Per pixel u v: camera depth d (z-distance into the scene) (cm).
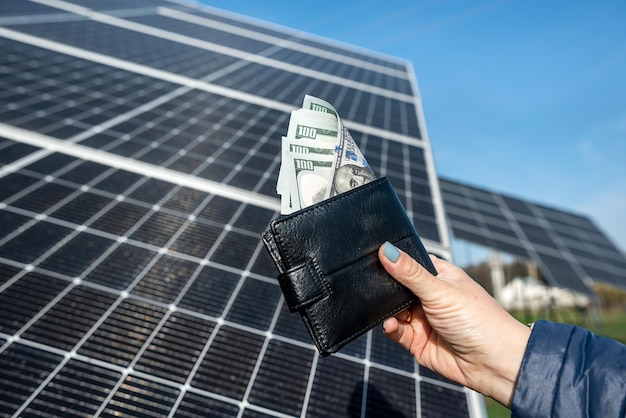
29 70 130
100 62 155
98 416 47
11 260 62
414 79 304
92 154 94
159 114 125
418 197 121
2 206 71
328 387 58
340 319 30
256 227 87
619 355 27
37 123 101
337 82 226
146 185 90
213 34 260
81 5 228
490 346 32
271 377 57
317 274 29
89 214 76
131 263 68
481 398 61
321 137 32
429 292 32
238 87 169
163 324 59
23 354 51
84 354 52
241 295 68
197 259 73
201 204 89
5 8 182
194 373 54
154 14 265
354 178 33
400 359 65
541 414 27
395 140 162
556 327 29
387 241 31
